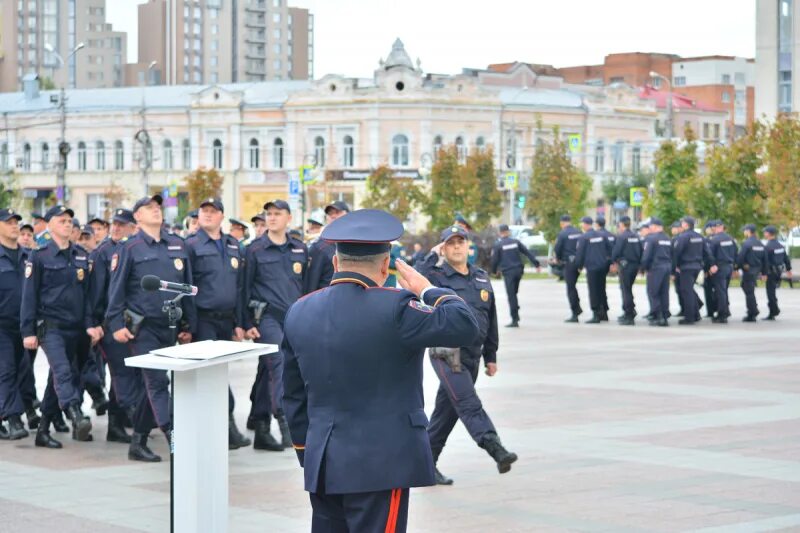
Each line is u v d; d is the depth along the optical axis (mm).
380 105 89188
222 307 13172
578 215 74562
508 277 29141
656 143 100938
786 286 46906
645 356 22047
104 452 13031
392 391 6090
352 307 6086
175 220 71438
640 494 10469
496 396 16656
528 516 9711
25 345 13500
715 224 30156
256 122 93938
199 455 7105
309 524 9500
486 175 77312
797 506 9992
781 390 17188
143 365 7051
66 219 13680
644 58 165875
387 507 6035
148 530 9391
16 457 12727
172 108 96188
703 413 15062
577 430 13805
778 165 48812
